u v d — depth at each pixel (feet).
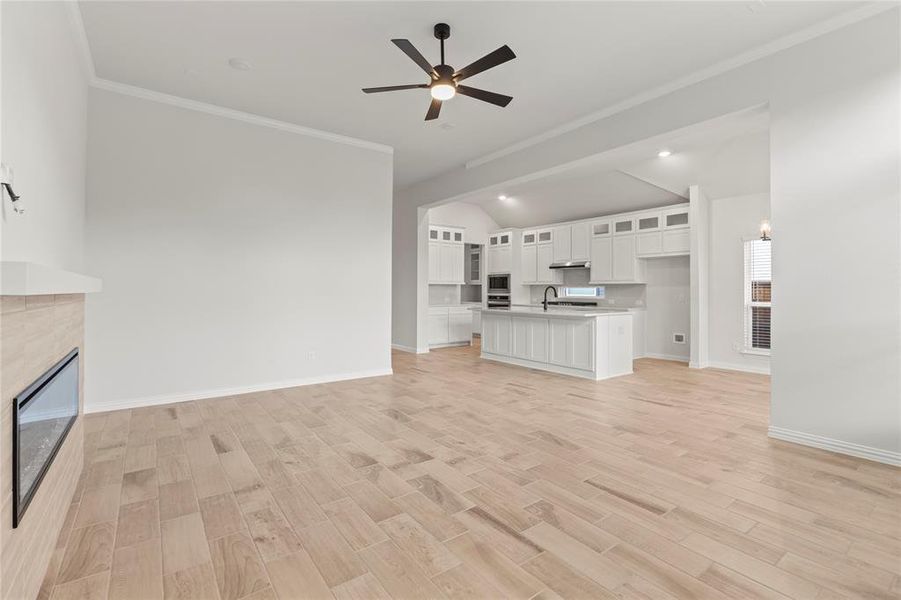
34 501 5.39
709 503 7.79
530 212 30.27
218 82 13.43
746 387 17.21
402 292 27.37
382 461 9.70
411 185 26.22
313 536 6.80
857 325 9.86
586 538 6.72
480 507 7.68
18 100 6.35
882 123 9.48
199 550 6.42
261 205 16.21
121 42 11.25
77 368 8.20
